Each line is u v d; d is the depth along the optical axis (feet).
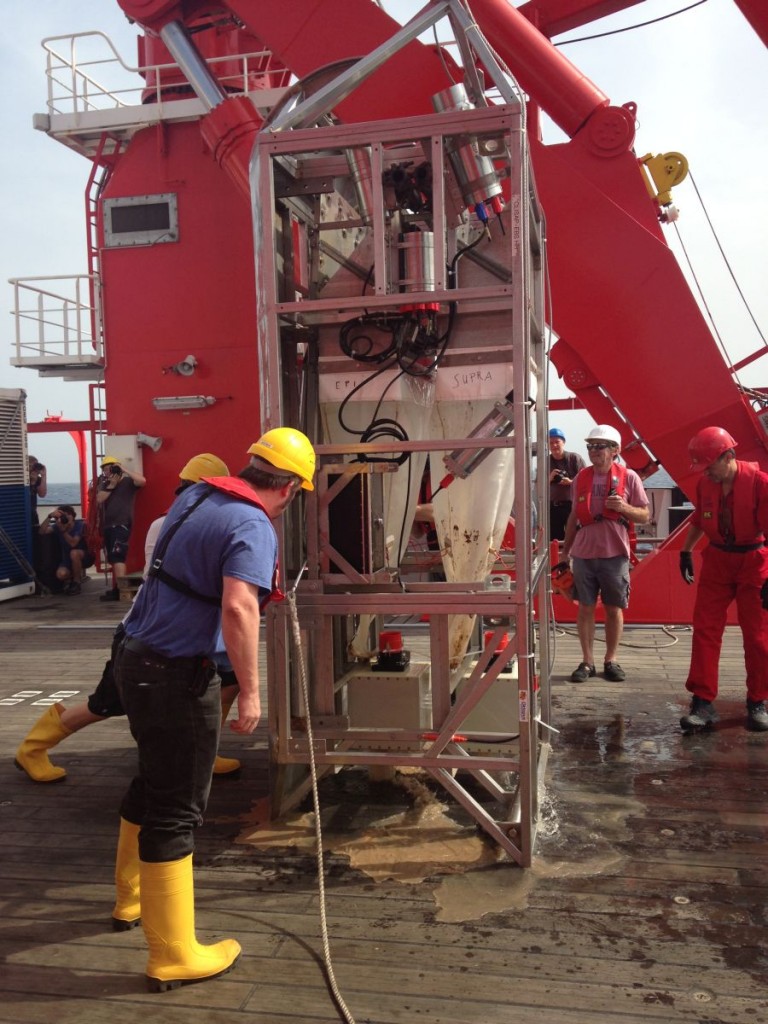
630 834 11.01
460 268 10.99
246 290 31.71
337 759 10.92
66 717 13.28
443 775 10.52
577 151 22.59
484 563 12.34
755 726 15.25
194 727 7.95
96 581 39.09
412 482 12.31
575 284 22.20
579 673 18.85
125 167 32.53
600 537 18.35
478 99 11.14
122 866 8.95
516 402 9.96
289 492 8.59
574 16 24.41
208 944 8.59
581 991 7.67
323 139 10.14
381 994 7.70
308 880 9.95
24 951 8.57
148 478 32.89
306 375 11.39
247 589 7.68
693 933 8.60
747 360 24.99
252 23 23.26
